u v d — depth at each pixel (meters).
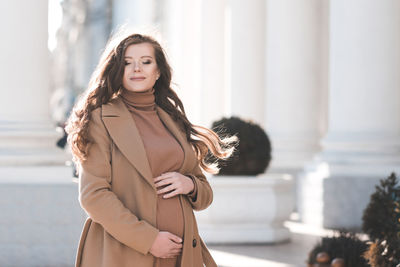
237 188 10.01
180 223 3.74
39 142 8.69
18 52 8.67
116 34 3.91
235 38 15.52
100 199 3.49
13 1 8.66
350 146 11.47
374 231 6.91
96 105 3.72
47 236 8.11
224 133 10.02
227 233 9.98
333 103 11.70
